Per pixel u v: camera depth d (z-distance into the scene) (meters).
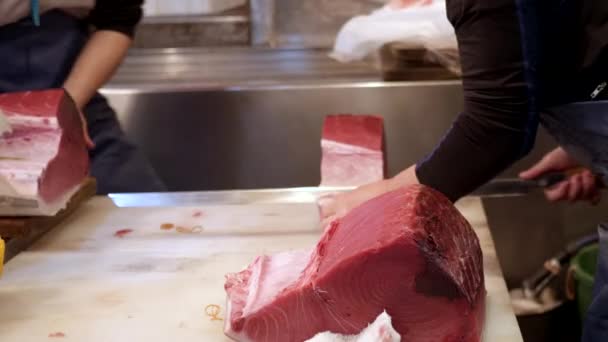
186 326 1.10
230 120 2.00
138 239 1.39
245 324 1.04
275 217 1.48
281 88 1.98
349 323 1.00
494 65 1.04
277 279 1.11
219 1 2.28
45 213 1.38
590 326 1.15
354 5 2.27
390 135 2.00
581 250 1.65
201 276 1.25
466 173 1.13
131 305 1.16
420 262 0.95
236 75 2.08
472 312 0.98
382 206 1.08
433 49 1.93
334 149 1.68
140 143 2.01
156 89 1.97
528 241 1.77
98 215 1.50
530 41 1.01
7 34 1.71
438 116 1.99
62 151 1.43
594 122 1.10
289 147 2.02
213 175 2.04
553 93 1.09
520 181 1.62
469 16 1.05
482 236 1.39
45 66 1.73
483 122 1.09
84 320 1.12
